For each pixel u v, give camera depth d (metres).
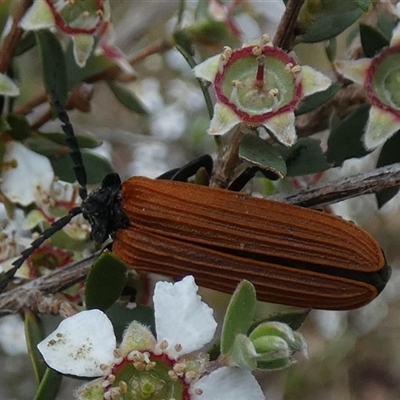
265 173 0.10
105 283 0.10
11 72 0.11
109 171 0.11
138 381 0.09
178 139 0.16
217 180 0.10
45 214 0.11
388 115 0.10
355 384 0.17
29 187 0.11
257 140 0.10
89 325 0.09
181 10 0.11
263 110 0.10
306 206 0.10
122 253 0.10
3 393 0.15
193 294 0.10
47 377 0.10
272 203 0.10
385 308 0.17
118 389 0.09
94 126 0.16
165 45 0.12
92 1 0.10
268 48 0.10
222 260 0.10
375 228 0.16
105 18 0.11
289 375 0.16
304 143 0.10
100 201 0.11
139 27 0.14
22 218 0.11
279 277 0.10
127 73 0.11
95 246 0.11
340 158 0.11
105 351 0.09
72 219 0.11
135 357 0.09
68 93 0.11
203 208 0.10
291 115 0.10
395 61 0.10
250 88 0.10
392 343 0.16
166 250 0.10
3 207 0.12
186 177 0.11
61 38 0.11
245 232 0.10
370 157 0.13
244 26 0.11
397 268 0.16
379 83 0.10
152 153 0.15
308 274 0.10
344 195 0.10
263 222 0.10
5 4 0.10
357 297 0.10
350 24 0.10
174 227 0.10
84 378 0.10
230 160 0.10
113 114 0.16
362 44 0.10
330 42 0.11
